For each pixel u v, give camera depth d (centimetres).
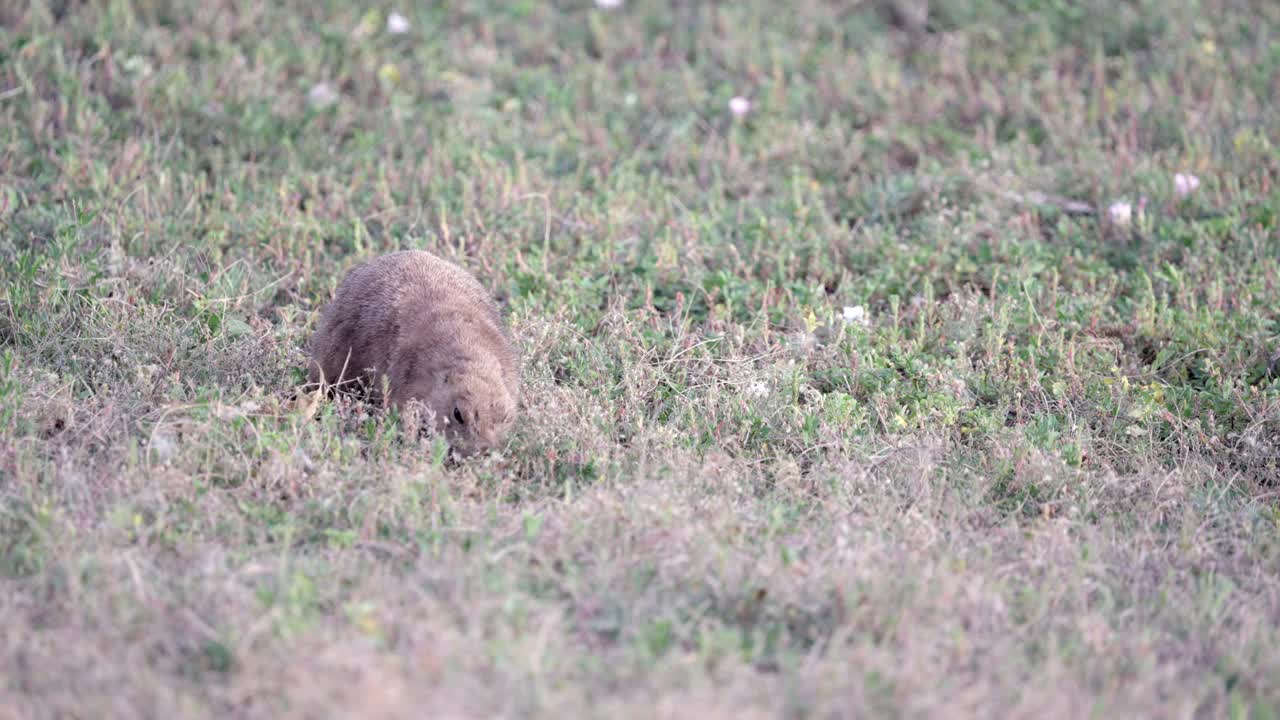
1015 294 1250
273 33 1764
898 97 1731
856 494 936
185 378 1048
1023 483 962
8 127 1445
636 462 956
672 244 1339
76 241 1201
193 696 653
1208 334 1172
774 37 1902
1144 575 834
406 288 1041
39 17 1662
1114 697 680
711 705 630
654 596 755
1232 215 1399
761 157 1585
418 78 1722
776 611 743
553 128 1661
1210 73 1755
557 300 1209
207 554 775
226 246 1303
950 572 793
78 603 718
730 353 1140
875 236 1377
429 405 956
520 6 1964
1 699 629
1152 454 1012
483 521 851
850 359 1137
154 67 1650
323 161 1502
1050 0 2006
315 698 624
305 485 879
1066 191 1505
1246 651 745
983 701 664
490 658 664
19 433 912
